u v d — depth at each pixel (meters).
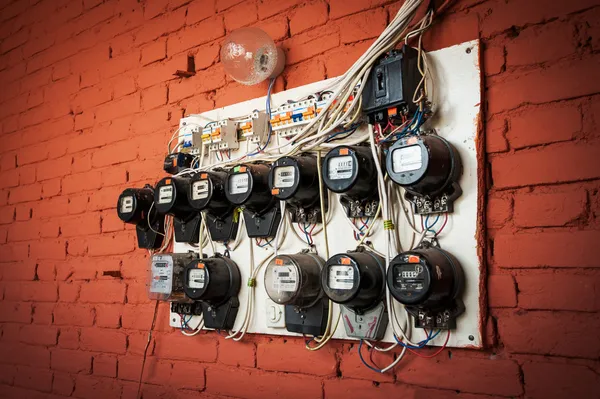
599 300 1.14
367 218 1.48
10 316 2.63
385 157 1.42
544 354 1.19
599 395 1.12
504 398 1.23
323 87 1.58
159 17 2.21
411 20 1.42
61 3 2.66
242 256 1.76
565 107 1.22
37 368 2.45
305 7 1.74
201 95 2.01
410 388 1.37
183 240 1.90
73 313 2.33
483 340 1.26
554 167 1.22
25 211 2.67
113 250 2.22
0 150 2.88
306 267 1.50
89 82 2.46
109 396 2.12
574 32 1.23
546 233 1.22
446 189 1.33
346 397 1.48
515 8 1.31
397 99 1.35
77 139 2.47
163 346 1.97
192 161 1.95
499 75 1.32
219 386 1.78
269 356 1.66
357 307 1.42
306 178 1.52
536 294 1.21
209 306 1.76
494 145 1.31
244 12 1.91
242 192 1.61
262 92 1.82
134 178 2.19
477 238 1.28
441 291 1.24
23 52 2.84
